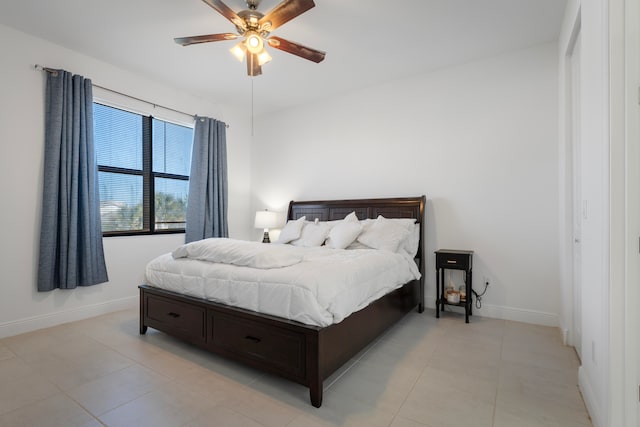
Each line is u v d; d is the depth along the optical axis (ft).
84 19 8.70
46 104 9.76
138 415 5.45
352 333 6.95
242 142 16.60
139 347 8.26
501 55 10.59
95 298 10.90
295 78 12.48
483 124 10.87
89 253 10.38
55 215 9.78
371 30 9.20
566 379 6.59
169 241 13.35
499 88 10.61
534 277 10.03
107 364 7.30
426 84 11.95
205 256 8.25
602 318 4.78
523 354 7.79
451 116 11.44
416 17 8.57
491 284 10.68
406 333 9.24
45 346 8.30
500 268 10.53
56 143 9.76
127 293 11.82
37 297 9.61
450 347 8.24
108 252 11.32
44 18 8.66
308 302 5.96
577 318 8.02
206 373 6.91
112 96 11.39
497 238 10.60
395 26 9.00
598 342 5.04
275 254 7.36
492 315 10.65
